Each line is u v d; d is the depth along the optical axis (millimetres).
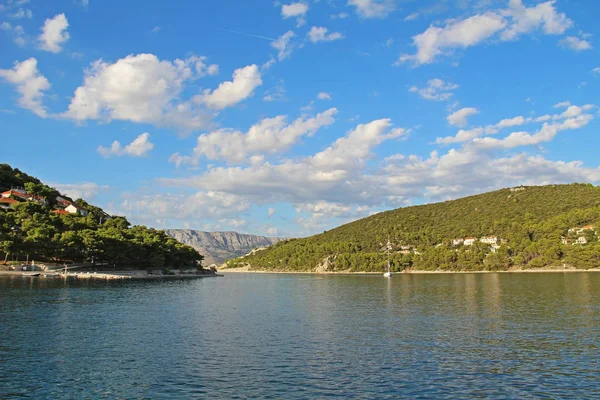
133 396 33406
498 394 33750
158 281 177500
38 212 197750
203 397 33188
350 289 142500
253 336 55219
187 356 44781
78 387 35281
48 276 158875
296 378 37594
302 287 157875
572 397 33156
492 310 78500
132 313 75312
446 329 59781
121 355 45062
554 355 44938
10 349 47312
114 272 189750
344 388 35125
